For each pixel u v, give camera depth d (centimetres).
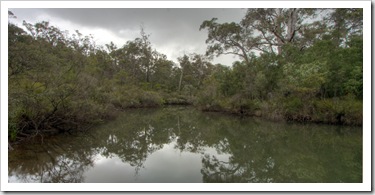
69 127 1066
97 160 751
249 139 1040
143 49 3909
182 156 822
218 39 2345
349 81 1230
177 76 4522
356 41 1423
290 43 1828
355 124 1128
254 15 2078
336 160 709
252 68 1716
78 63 1255
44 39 1703
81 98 1105
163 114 2130
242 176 603
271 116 1422
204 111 2209
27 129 895
